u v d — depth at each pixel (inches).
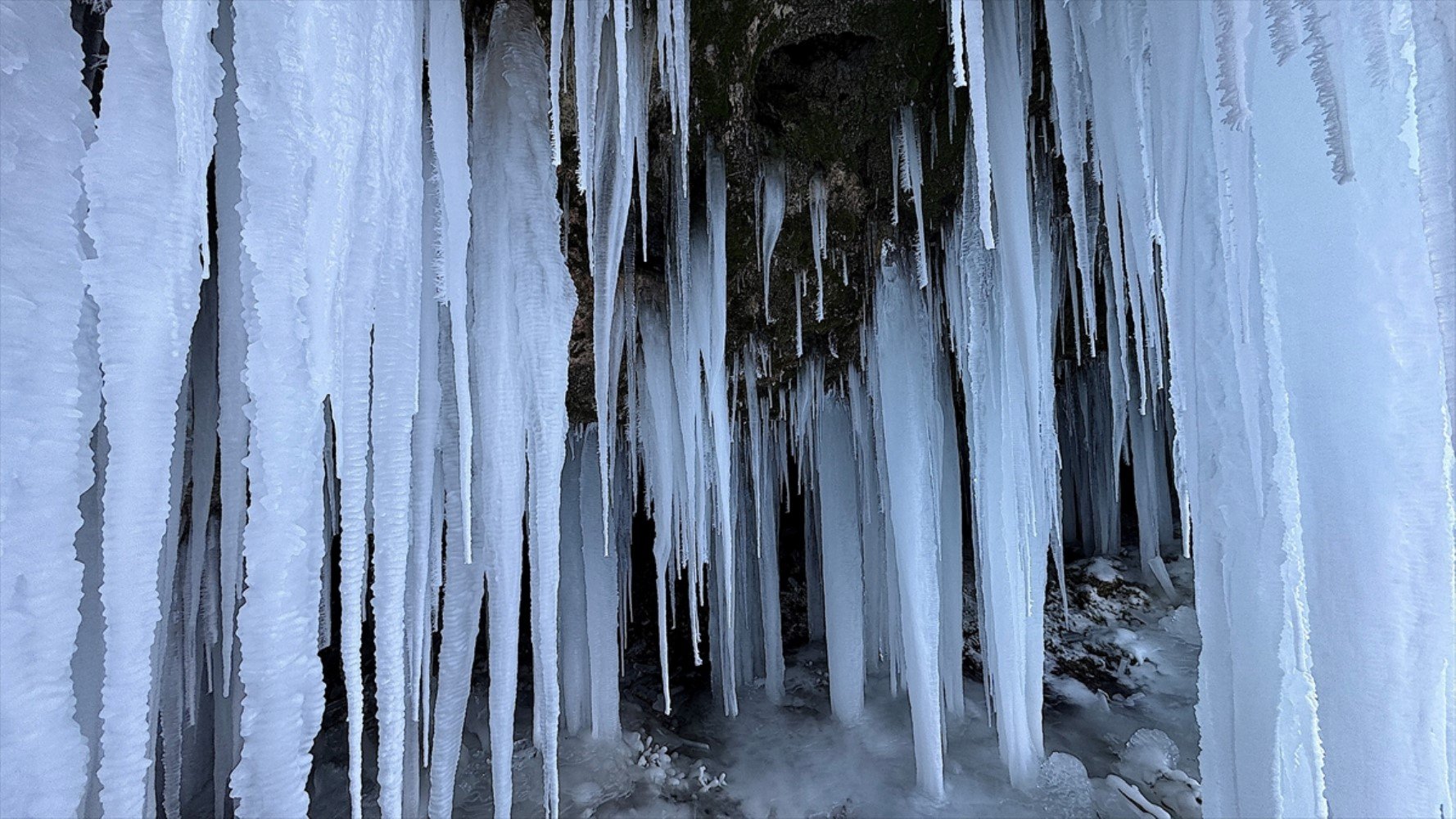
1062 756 198.8
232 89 67.0
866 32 113.3
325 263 63.7
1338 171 56.2
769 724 255.9
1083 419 371.2
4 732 46.3
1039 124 137.4
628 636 341.7
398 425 76.3
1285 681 70.5
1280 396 70.4
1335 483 65.1
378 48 70.1
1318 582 66.6
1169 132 79.3
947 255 169.3
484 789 201.6
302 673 62.2
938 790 191.8
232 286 69.1
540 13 99.6
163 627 87.0
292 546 62.0
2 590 47.1
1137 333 99.3
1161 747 209.0
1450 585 58.7
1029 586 188.2
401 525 77.5
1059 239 177.5
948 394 222.4
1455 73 54.4
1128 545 410.6
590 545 233.1
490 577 101.0
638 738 233.6
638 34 100.4
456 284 85.7
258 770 59.1
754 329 193.3
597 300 111.6
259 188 59.2
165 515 55.7
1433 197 55.8
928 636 193.6
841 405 249.0
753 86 120.1
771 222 139.9
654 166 131.3
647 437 195.0
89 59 66.9
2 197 48.3
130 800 52.9
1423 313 59.3
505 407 99.5
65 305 51.2
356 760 70.0
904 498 190.7
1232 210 72.6
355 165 66.7
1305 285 66.4
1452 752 58.8
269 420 60.7
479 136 98.3
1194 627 305.4
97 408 53.9
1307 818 69.1
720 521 194.9
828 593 252.2
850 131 132.3
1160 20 79.0
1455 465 58.6
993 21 119.8
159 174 54.4
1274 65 67.0
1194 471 80.9
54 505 50.0
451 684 100.4
